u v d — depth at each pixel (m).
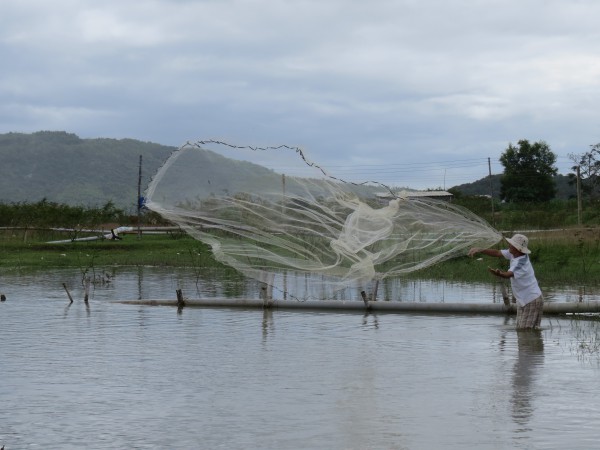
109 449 8.14
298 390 10.34
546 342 13.50
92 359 12.30
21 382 10.84
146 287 22.72
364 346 13.28
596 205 44.97
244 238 15.76
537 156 72.81
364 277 15.94
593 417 8.99
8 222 44.97
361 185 15.34
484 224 15.68
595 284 20.97
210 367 11.70
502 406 9.49
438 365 11.75
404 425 8.79
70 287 22.80
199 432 8.63
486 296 19.39
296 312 17.31
